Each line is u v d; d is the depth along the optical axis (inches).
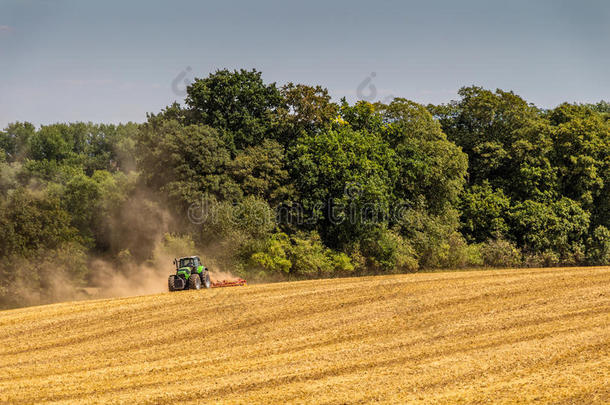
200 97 2197.3
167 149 2000.5
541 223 2230.6
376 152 2080.5
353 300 1104.2
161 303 1138.0
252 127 2172.7
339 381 633.6
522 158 2404.0
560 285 1178.6
